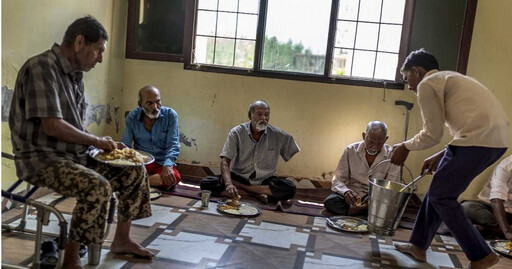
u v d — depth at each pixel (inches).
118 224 99.1
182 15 177.9
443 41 162.1
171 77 182.1
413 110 167.9
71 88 88.8
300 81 174.2
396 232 134.9
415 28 163.3
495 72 159.6
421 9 162.4
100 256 98.3
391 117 170.1
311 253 112.3
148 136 157.1
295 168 178.5
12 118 85.4
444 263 113.1
